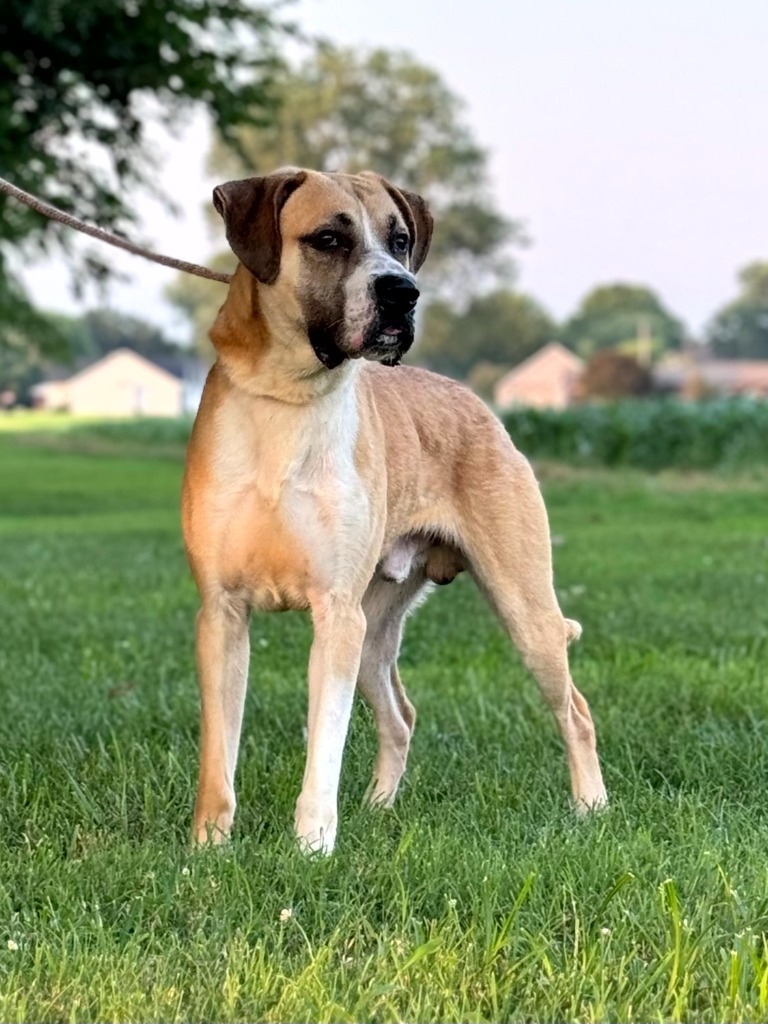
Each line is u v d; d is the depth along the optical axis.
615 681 6.67
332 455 4.32
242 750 5.35
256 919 3.53
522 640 4.91
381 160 79.25
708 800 4.77
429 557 5.05
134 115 17.17
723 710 6.10
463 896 3.70
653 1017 3.04
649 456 26.62
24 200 5.04
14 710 6.01
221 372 4.38
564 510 18.14
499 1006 3.12
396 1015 2.96
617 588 9.92
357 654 4.36
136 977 3.19
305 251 4.27
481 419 5.03
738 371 102.94
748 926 3.53
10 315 26.78
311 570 4.32
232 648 4.43
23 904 3.70
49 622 8.65
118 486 26.61
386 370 4.95
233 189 4.38
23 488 25.84
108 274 19.50
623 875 3.64
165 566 11.94
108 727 5.73
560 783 5.11
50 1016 3.03
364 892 3.79
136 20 16.02
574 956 3.30
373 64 77.19
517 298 105.88
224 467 4.30
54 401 120.38
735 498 19.42
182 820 4.55
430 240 4.77
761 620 8.55
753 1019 3.03
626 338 133.50
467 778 5.05
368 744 5.38
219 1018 3.04
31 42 15.66
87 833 4.39
